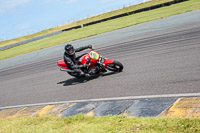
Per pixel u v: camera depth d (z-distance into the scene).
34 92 7.88
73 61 7.38
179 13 21.31
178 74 5.80
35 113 5.66
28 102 6.88
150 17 24.38
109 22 33.25
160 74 6.20
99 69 7.37
